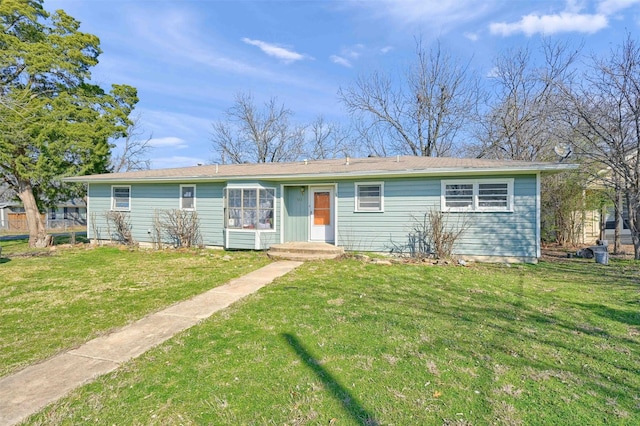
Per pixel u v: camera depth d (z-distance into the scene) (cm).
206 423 248
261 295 593
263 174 1126
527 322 461
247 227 1125
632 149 993
